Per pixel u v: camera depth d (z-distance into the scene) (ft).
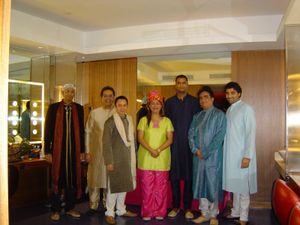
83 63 18.33
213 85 15.98
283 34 12.42
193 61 16.40
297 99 10.25
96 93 18.10
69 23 15.19
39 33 14.37
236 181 11.08
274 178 14.79
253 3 12.32
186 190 12.39
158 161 11.94
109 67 17.84
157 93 12.19
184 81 12.51
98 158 12.87
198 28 14.37
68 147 12.06
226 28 13.98
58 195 12.01
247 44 14.17
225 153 11.37
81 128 12.52
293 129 10.22
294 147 10.18
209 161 11.26
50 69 17.24
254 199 14.90
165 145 11.89
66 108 12.20
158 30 15.03
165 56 16.88
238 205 11.87
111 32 16.01
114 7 13.11
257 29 13.64
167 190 12.43
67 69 17.94
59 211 12.14
